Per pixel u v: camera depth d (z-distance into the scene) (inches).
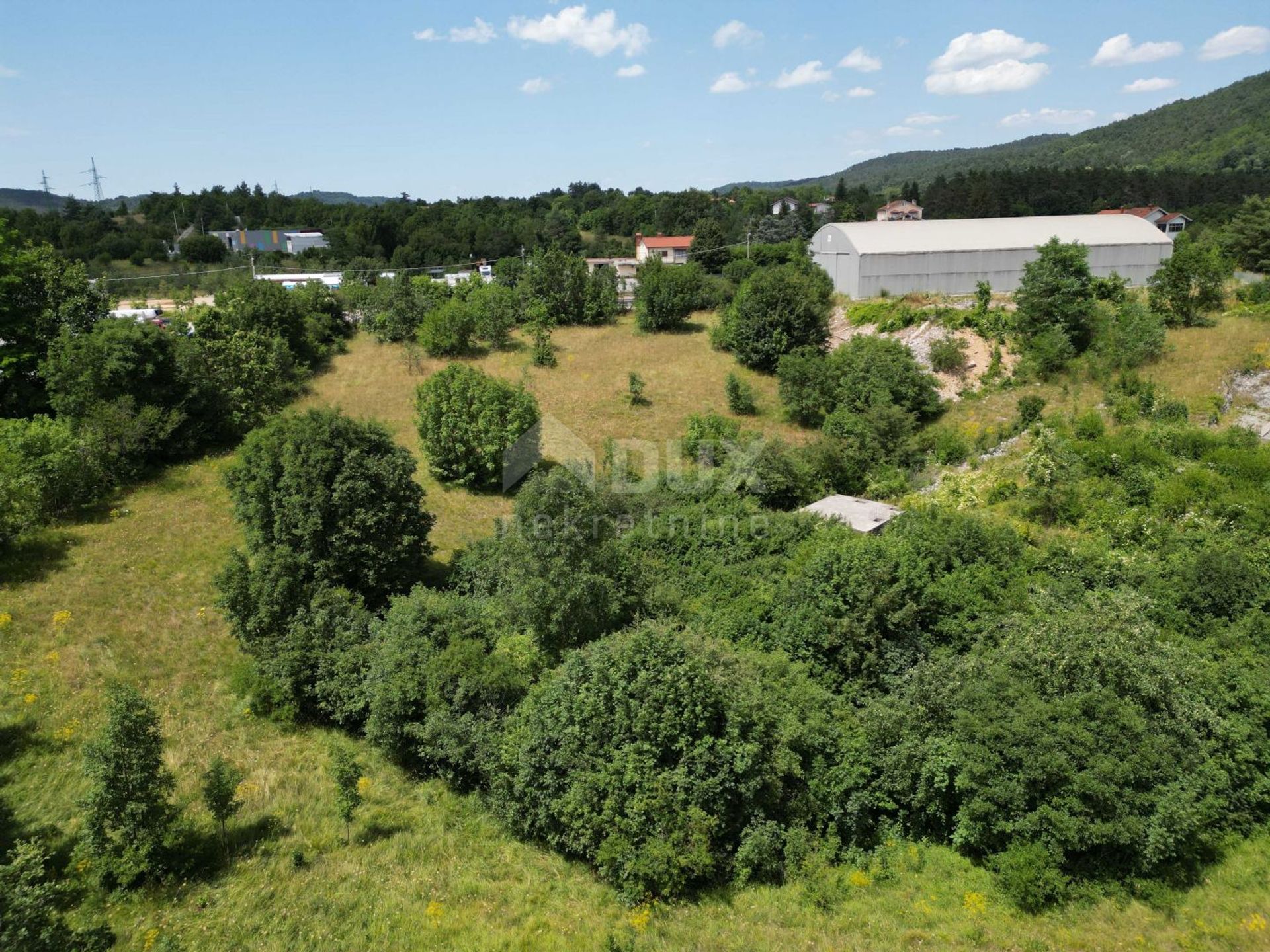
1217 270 1138.0
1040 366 1114.1
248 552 746.2
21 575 722.2
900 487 933.8
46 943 339.6
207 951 382.0
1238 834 470.9
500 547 719.7
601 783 454.3
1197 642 549.3
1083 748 429.4
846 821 484.1
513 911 428.5
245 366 1171.3
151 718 435.8
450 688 549.6
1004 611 596.7
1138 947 394.6
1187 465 783.7
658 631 516.7
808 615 607.5
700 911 430.0
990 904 426.3
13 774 501.4
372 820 499.5
